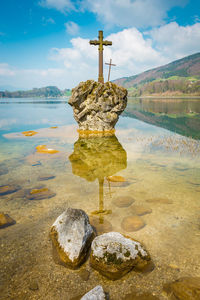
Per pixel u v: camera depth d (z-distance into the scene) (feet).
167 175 24.04
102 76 59.31
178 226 13.88
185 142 42.47
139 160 30.71
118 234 11.81
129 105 197.16
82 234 11.65
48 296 8.97
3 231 13.75
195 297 8.17
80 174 24.97
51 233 12.78
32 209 16.70
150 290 9.04
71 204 17.40
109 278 9.80
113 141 46.29
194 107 140.36
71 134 57.36
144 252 10.83
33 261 11.00
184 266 10.34
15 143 45.37
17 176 24.47
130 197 18.44
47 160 31.42
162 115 101.55
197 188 20.17
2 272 10.32
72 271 10.30
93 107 55.31
